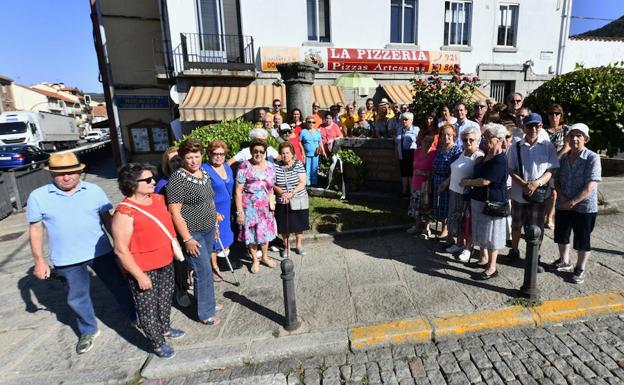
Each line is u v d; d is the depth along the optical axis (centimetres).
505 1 1366
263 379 285
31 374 297
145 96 1502
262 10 1204
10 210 889
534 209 409
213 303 347
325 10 1264
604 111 548
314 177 736
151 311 295
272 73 1235
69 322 375
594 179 356
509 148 429
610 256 438
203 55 1203
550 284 381
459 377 274
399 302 362
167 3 1152
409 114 629
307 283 415
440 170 469
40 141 2680
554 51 1434
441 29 1341
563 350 296
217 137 561
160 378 294
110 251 332
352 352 310
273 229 453
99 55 1480
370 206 643
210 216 343
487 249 405
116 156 1558
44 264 307
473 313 337
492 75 1393
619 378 263
